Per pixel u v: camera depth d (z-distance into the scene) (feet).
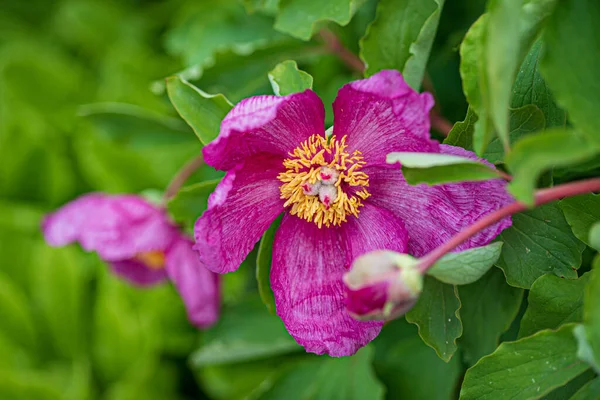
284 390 1.64
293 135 1.31
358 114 1.28
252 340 1.68
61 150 2.15
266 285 1.38
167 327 1.97
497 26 1.11
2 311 1.93
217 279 1.71
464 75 1.20
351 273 1.16
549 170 1.28
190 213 1.49
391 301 1.14
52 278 1.95
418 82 1.36
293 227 1.34
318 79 1.76
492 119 1.14
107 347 1.94
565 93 1.11
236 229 1.30
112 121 1.73
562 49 1.12
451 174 1.18
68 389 1.89
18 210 2.03
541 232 1.29
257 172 1.32
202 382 1.95
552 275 1.25
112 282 1.93
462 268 1.22
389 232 1.30
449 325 1.30
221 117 1.32
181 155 1.99
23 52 2.20
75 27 2.33
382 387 1.56
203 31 1.79
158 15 2.34
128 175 2.02
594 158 1.29
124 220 1.67
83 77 2.27
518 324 1.42
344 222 1.33
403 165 1.18
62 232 1.70
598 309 1.10
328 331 1.29
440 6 1.30
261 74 1.65
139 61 2.12
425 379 1.56
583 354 1.15
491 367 1.22
